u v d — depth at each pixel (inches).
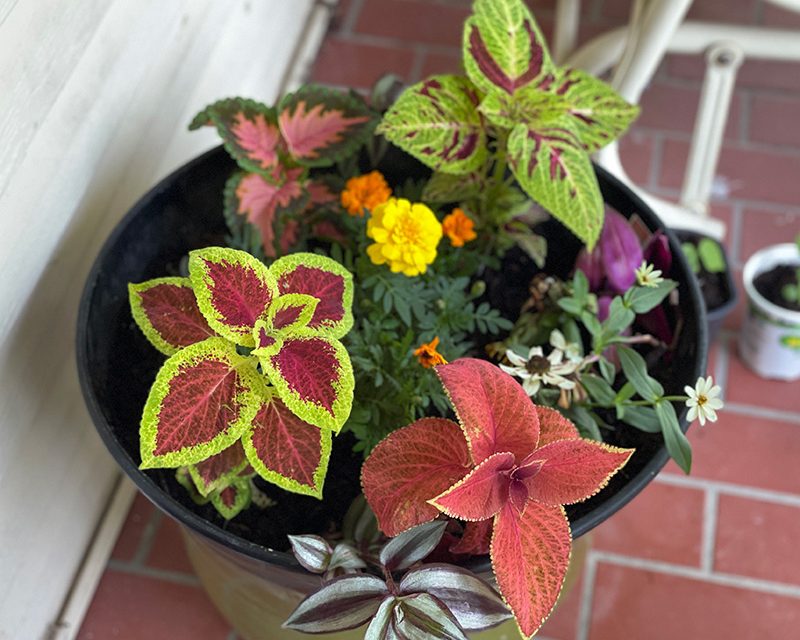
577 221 33.4
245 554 29.6
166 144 45.4
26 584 42.3
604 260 37.2
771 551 50.3
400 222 32.4
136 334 38.1
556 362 33.0
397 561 28.5
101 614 48.4
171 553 50.2
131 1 37.8
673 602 48.9
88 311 34.5
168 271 39.8
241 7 51.8
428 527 28.3
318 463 28.2
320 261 30.0
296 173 37.3
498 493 26.7
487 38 34.6
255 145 35.8
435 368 27.0
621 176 55.0
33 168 33.3
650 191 62.5
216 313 27.7
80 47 34.7
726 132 65.6
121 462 30.5
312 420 27.4
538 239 39.7
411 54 68.6
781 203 62.3
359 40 69.3
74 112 35.4
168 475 35.5
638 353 35.8
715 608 48.7
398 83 43.4
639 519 51.3
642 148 64.6
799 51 52.1
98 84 36.7
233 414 27.9
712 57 52.7
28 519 40.7
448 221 36.9
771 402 55.2
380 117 37.4
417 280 37.4
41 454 40.1
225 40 50.6
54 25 32.6
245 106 36.0
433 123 34.9
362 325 36.4
